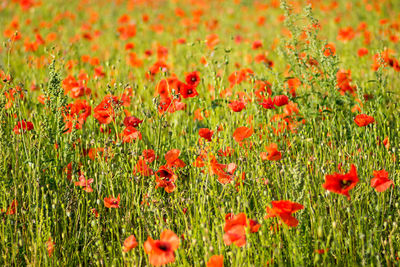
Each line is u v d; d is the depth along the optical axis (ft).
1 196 11.72
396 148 13.73
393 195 12.20
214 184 12.16
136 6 55.93
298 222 10.30
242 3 55.67
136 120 13.35
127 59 24.21
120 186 12.84
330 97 16.12
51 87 13.12
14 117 15.56
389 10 41.39
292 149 13.82
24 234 11.04
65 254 10.94
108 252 10.68
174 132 15.75
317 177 12.53
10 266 10.63
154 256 8.36
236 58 27.76
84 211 12.43
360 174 12.64
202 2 55.26
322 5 44.68
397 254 10.32
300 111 16.40
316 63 17.19
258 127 14.88
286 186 11.75
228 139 14.70
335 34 35.04
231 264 9.52
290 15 17.28
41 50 30.63
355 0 48.57
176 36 34.60
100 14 52.49
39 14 47.62
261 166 12.48
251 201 12.40
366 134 13.78
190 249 9.89
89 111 14.52
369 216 11.21
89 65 24.59
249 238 9.38
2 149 13.20
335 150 13.73
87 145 14.40
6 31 29.19
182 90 15.20
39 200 12.56
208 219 11.14
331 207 11.05
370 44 27.76
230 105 14.07
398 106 17.01
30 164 11.80
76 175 12.69
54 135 13.78
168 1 61.82
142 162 12.34
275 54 26.43
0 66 16.40
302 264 9.35
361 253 9.98
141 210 12.19
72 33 39.32
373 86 20.15
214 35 21.48
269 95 15.71
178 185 13.12
